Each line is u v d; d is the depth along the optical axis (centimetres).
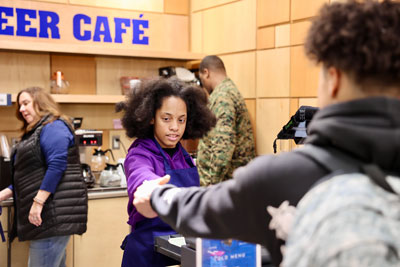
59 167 299
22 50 401
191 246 153
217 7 445
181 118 189
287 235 83
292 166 84
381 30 77
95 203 359
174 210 105
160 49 473
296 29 364
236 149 378
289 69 372
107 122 445
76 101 406
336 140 78
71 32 432
